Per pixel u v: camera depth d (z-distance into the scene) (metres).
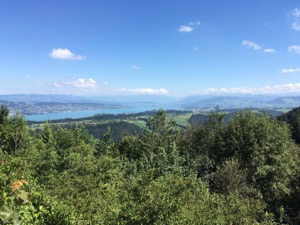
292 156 27.12
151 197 9.30
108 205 11.87
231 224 12.78
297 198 23.86
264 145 27.25
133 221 9.12
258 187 25.19
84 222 9.55
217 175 23.20
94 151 42.44
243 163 27.14
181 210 9.80
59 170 25.53
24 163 10.66
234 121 30.59
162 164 23.91
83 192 14.98
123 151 44.94
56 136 39.78
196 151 33.84
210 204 13.10
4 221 3.77
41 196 7.91
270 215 15.52
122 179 22.41
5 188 6.43
